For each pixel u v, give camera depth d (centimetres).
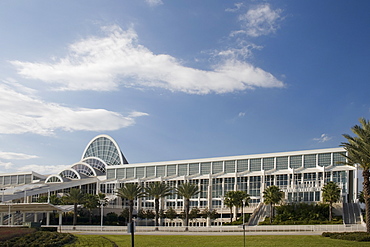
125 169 14188
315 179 10325
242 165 11881
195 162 12731
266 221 8888
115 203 13000
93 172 14650
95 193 13775
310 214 8562
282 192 9256
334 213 8681
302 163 10894
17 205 10288
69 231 8681
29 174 16012
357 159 5859
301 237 5731
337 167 10094
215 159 12369
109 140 15875
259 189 11062
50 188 12394
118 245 5291
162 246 5138
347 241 5169
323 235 5803
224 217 11081
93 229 9069
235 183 11406
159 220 11844
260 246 4878
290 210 8831
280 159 11294
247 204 9900
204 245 5141
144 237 6475
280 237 5797
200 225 11156
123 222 11400
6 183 16400
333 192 8181
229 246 4953
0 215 11112
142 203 12838
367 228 5728
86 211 11938
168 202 12456
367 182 5850
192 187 9581
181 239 6000
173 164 13175
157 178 12850
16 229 7462
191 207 11938
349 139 6053
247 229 7425
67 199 10525
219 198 11612
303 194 9462
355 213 8631
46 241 5603
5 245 5294
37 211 10588
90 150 16462
